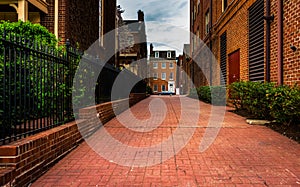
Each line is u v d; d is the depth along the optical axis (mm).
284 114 6211
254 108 7898
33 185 3297
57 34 10578
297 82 6770
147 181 3396
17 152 3078
